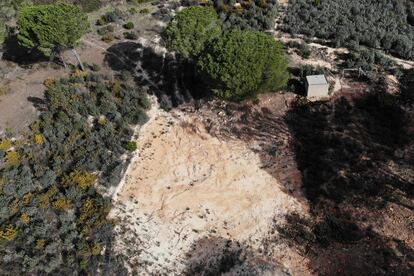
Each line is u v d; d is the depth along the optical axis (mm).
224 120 52344
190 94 55000
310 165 48812
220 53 48312
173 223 44969
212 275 42375
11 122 50188
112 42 61750
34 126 48656
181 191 47188
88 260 41281
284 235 44688
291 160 49406
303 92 53406
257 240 44438
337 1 65750
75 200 44094
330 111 51938
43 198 43281
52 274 40062
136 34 62719
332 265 42500
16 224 41781
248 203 46656
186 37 51406
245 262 43125
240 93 49031
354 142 49594
